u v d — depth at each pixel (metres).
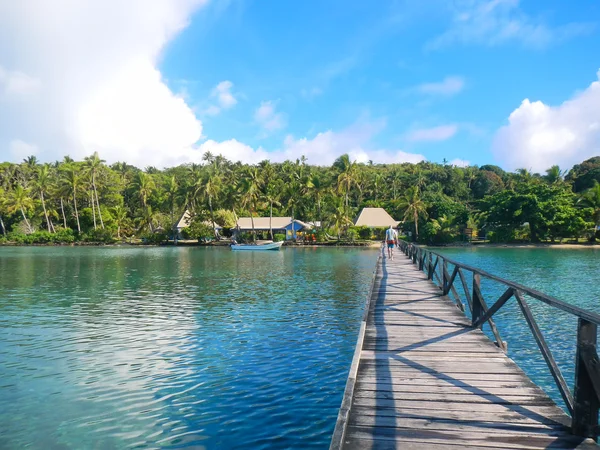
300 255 51.12
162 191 87.25
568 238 66.94
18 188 76.56
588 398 3.93
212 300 20.41
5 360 11.35
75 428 7.62
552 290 22.88
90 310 18.08
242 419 7.91
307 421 7.81
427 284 14.62
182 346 12.54
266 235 78.94
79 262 42.34
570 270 32.12
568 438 3.95
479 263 37.81
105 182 86.75
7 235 76.88
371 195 99.25
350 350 11.98
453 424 4.28
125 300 20.53
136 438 7.28
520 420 4.33
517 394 5.00
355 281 27.03
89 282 27.27
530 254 48.16
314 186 71.44
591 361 3.85
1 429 7.61
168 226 81.00
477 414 4.50
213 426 7.66
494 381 5.44
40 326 15.16
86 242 76.50
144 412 8.23
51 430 7.56
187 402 8.66
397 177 100.19
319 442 7.08
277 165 103.94
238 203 74.69
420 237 68.00
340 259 44.53
